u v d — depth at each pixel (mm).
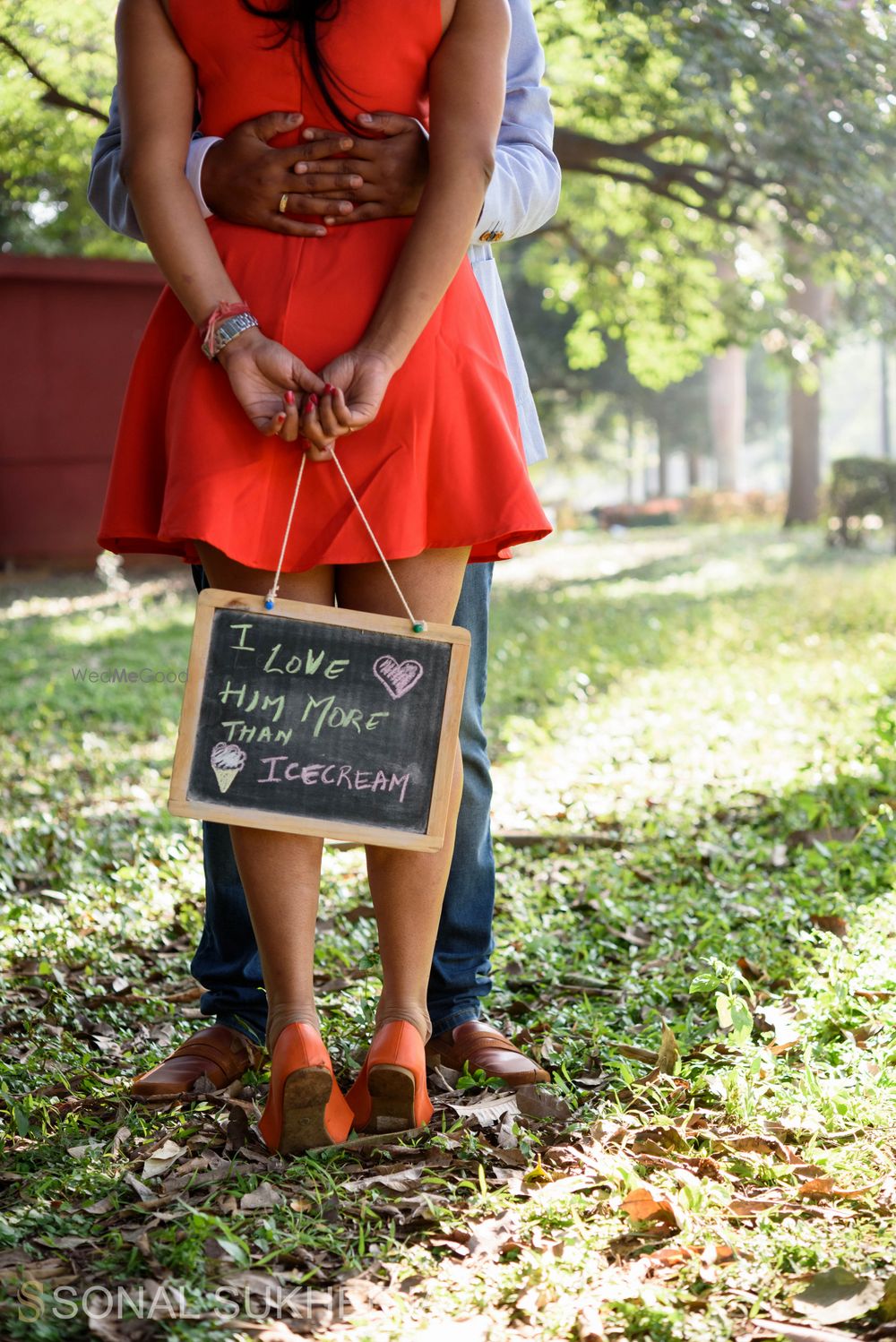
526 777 6160
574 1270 1979
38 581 18406
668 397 46250
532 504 2398
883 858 4105
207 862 2877
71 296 19094
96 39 10977
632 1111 2545
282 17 2312
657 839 4879
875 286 15555
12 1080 2803
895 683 7477
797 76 10859
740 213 15906
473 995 2920
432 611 2467
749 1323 1836
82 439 19344
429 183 2355
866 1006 2852
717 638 10383
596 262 17703
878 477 21219
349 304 2363
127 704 8484
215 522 2301
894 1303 1828
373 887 2514
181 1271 2006
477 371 2436
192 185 2402
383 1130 2469
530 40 2793
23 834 5180
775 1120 2449
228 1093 2701
